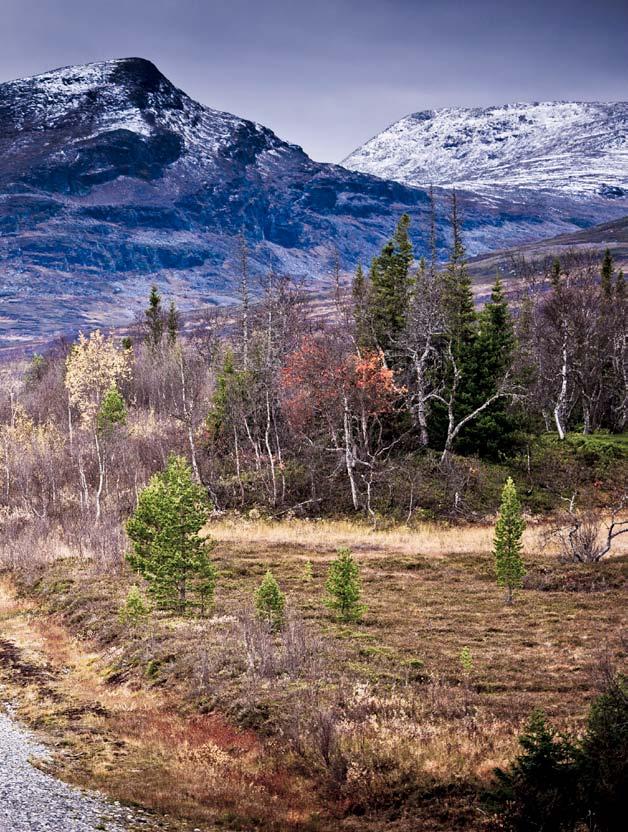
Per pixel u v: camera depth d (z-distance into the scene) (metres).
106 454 77.06
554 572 50.25
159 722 30.25
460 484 68.56
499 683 31.25
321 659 33.53
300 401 75.12
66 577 53.47
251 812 23.27
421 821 22.67
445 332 77.62
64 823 21.02
